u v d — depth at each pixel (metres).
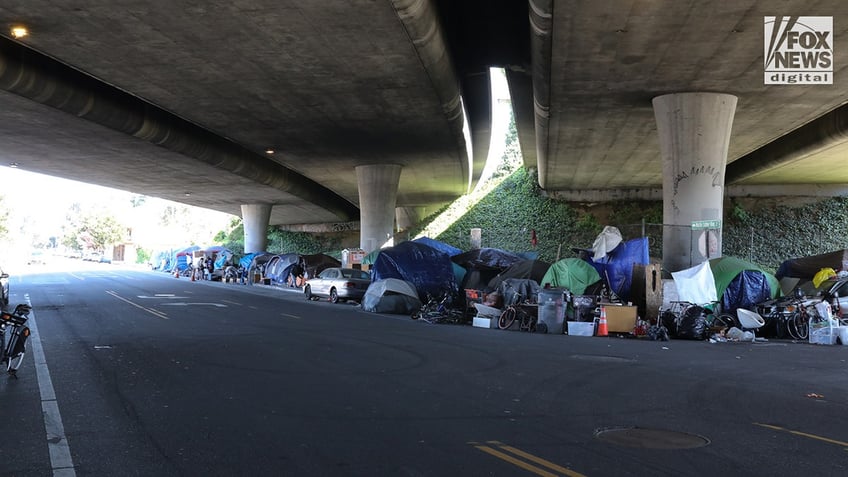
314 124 29.61
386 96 24.73
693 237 22.48
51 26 17.56
